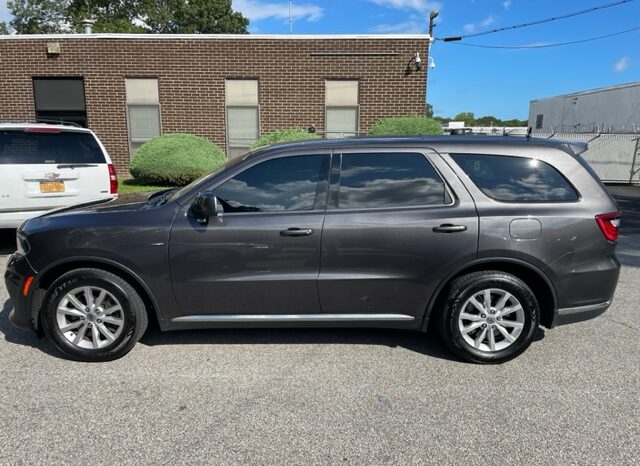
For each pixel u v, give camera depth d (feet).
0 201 18.94
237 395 9.99
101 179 20.94
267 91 41.93
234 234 11.05
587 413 9.36
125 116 42.57
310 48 41.14
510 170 11.43
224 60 41.50
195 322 11.60
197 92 42.06
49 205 19.80
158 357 11.73
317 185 11.41
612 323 13.92
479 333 11.41
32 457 7.98
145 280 11.20
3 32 115.24
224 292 11.33
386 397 9.93
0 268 19.21
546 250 11.00
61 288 11.23
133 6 113.60
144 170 35.01
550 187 11.32
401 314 11.57
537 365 11.37
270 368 11.19
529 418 9.19
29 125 19.52
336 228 11.06
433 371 11.09
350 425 8.94
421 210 11.16
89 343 11.51
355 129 42.37
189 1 122.01
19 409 9.39
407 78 41.29
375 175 11.46
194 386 10.34
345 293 11.34
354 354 11.96
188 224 11.12
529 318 11.26
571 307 11.38
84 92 42.37
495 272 11.25
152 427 8.84
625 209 37.81
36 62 41.73
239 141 42.98
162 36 41.16
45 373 10.88
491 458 8.04
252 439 8.51
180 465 7.82
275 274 11.23
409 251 11.10
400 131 35.42
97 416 9.19
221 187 11.43
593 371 11.07
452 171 11.34
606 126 76.07
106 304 11.44
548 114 97.50
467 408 9.53
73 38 41.22
